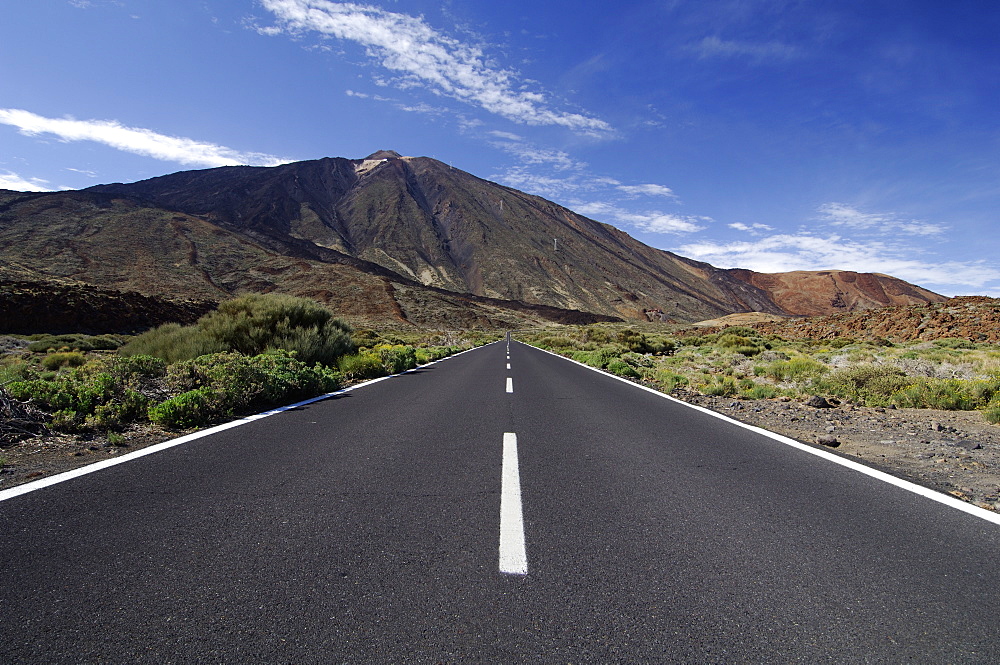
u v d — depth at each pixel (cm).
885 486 430
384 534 312
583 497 390
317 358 1518
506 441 587
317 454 514
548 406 870
